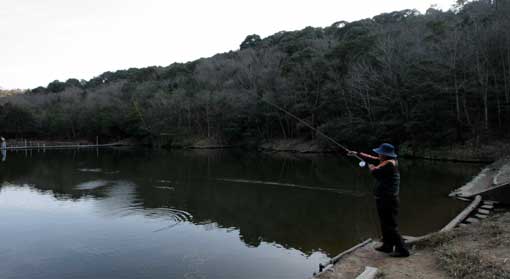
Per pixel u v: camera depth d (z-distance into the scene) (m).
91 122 62.06
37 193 16.30
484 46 28.05
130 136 61.72
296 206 13.61
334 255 8.45
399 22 47.94
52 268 7.82
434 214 11.39
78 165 28.36
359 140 33.62
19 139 62.59
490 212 10.48
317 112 39.97
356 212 12.54
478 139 25.83
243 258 8.33
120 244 9.34
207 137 53.38
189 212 12.77
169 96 59.25
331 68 39.72
